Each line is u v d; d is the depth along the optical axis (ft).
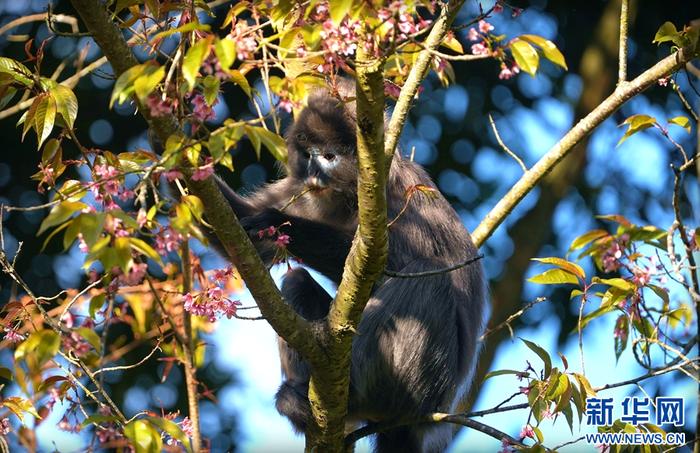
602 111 24.17
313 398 20.22
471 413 19.98
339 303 18.71
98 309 15.80
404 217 27.27
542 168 25.85
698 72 25.94
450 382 26.35
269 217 24.34
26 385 17.13
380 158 16.57
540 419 18.40
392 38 14.93
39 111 16.84
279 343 26.35
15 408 17.79
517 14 16.16
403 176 27.78
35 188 43.29
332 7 13.87
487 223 27.22
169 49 28.78
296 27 15.15
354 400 25.73
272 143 14.01
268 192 29.09
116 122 43.32
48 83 16.92
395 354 25.67
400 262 26.66
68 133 16.97
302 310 26.37
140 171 15.64
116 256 13.64
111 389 39.09
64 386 17.15
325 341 19.10
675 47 22.36
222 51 13.38
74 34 16.30
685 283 20.88
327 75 16.89
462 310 27.12
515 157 26.27
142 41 18.01
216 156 13.94
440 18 16.39
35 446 17.65
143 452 15.21
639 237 22.39
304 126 27.40
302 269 27.09
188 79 13.37
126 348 20.92
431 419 20.44
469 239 28.04
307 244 24.41
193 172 15.24
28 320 19.34
